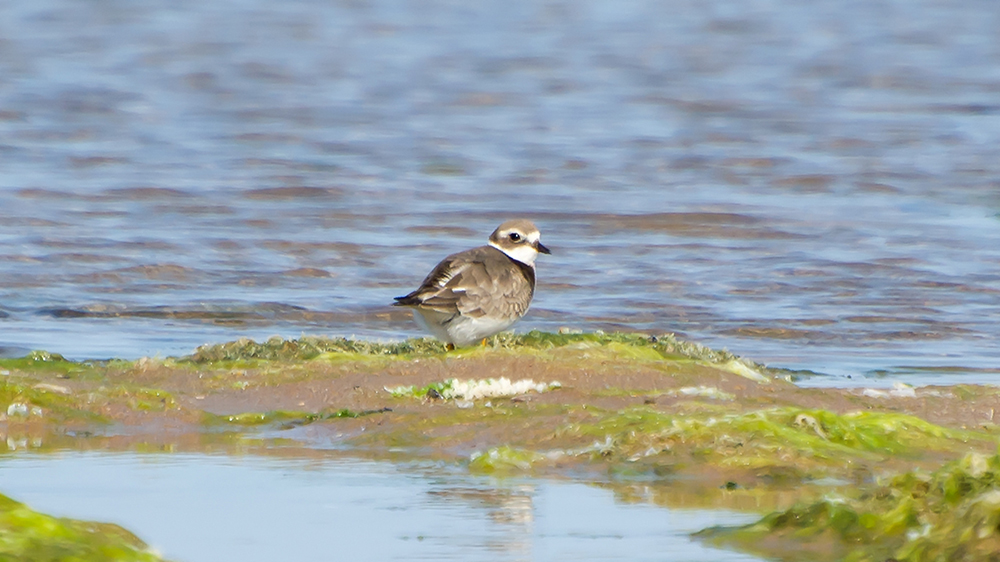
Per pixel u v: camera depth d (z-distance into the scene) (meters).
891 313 17.41
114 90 40.91
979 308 17.75
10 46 49.31
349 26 57.84
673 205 25.34
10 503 6.07
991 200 26.48
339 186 27.27
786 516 7.47
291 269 19.83
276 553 7.18
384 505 8.23
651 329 16.58
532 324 16.72
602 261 20.50
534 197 26.30
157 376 12.09
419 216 24.28
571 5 65.81
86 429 10.48
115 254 20.38
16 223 22.61
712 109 39.19
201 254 20.61
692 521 7.87
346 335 16.03
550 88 42.62
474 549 7.28
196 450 9.86
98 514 7.95
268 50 50.62
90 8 61.75
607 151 32.06
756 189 27.53
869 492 7.53
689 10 63.91
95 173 28.22
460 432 10.22
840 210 25.22
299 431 10.51
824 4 66.31
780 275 19.64
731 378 12.29
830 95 42.06
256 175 28.42
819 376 13.92
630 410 10.40
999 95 41.94
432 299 13.38
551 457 9.48
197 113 37.50
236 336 15.80
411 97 40.81
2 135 32.94
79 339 15.31
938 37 55.16
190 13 61.50
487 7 64.88
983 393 12.06
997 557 6.27
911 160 31.14
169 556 7.09
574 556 7.13
